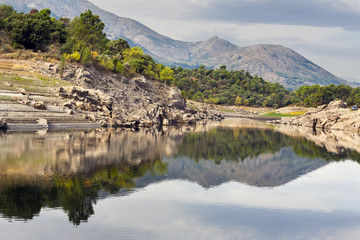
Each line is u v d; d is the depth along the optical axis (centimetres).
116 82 14175
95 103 11238
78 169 4472
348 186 4856
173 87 18350
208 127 14550
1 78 9881
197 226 3031
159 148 7094
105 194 3653
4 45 12538
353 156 7494
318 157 7294
